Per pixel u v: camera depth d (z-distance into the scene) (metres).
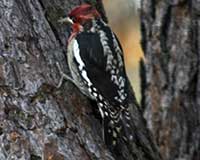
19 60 10.14
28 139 9.94
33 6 10.57
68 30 11.15
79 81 10.73
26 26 10.34
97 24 10.85
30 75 10.14
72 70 10.78
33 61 10.23
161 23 13.39
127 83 10.93
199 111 13.27
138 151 11.27
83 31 10.84
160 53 13.52
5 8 10.26
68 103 10.41
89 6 10.99
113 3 21.19
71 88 10.63
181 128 13.45
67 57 10.91
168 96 13.51
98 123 10.66
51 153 9.98
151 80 13.74
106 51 10.62
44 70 10.31
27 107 10.02
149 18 13.58
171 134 13.54
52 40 10.66
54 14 11.10
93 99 10.80
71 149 10.10
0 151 9.83
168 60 13.45
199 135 13.34
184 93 13.33
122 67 10.69
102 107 10.56
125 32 21.20
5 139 9.86
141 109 13.12
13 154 9.85
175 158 13.52
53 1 11.16
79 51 10.67
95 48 10.64
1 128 9.87
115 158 10.59
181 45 13.24
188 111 13.35
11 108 9.95
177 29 13.25
